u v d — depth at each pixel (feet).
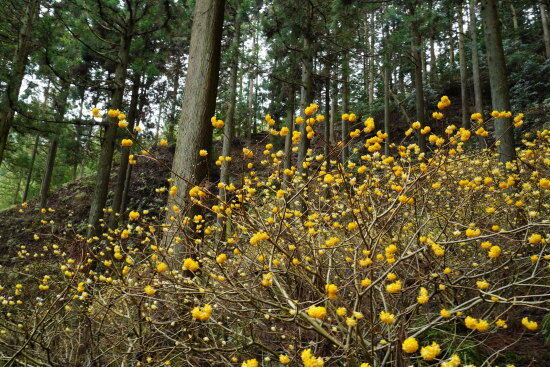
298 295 7.17
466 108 41.32
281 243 7.39
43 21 21.79
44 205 46.88
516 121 5.92
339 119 58.03
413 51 36.40
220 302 6.26
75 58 26.45
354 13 29.14
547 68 40.29
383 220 6.54
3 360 7.06
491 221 7.73
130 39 25.21
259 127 64.44
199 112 10.27
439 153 5.67
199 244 7.60
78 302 8.20
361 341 4.85
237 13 33.42
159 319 7.05
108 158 22.76
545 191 8.52
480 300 4.75
